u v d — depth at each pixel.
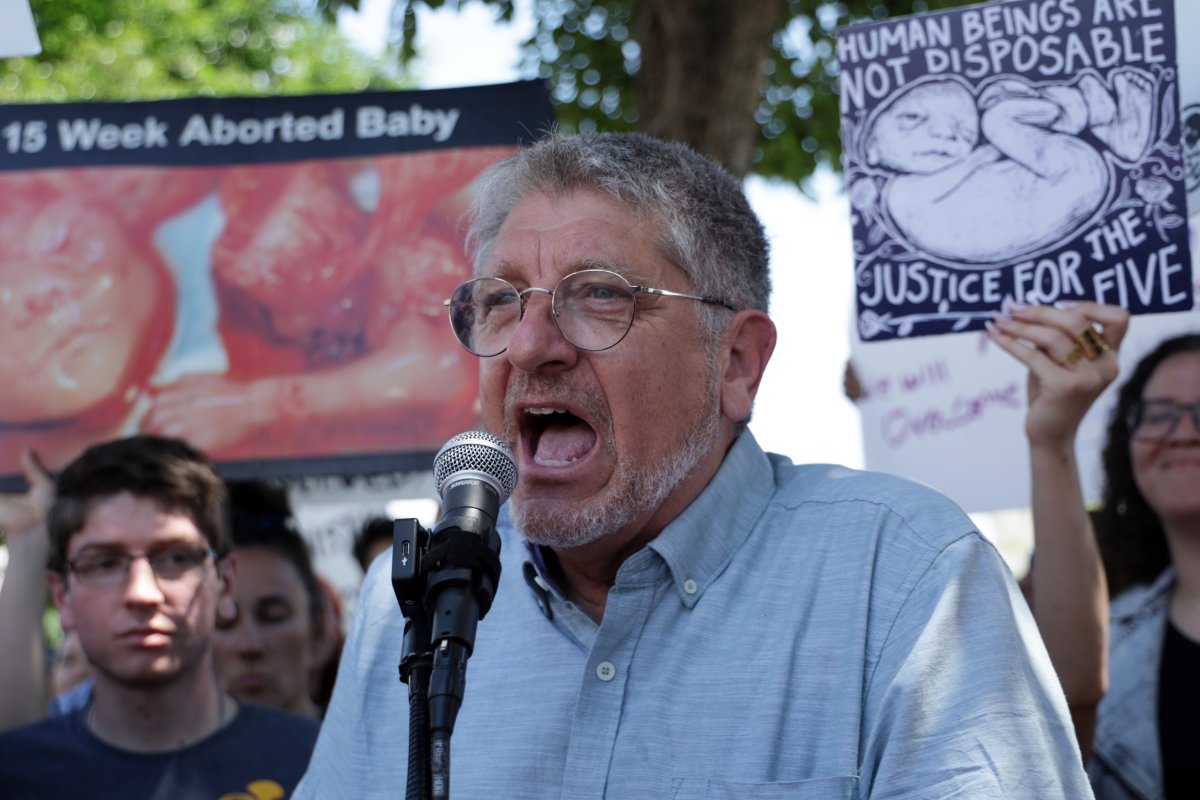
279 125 3.84
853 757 1.88
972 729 1.81
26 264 3.80
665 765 1.97
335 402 3.74
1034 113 3.02
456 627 1.68
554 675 2.12
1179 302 2.92
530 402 2.13
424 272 3.75
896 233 3.07
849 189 3.11
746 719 1.96
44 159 3.84
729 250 2.28
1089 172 2.98
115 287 3.79
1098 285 2.96
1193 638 3.15
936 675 1.87
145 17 12.71
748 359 2.32
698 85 5.23
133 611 3.15
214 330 3.78
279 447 3.74
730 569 2.12
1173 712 3.12
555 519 2.10
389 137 3.80
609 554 2.17
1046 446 2.86
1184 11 3.00
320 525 5.05
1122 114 2.98
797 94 7.39
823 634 1.98
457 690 1.64
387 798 2.18
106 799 3.13
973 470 3.50
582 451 2.15
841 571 2.03
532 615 2.20
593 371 2.12
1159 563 3.24
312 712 4.35
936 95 3.08
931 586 1.94
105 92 11.88
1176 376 3.25
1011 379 3.49
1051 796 1.77
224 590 3.42
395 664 2.28
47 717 3.47
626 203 2.19
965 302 3.01
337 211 3.79
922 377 3.57
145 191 3.82
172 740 3.22
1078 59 3.01
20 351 3.78
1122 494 3.29
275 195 3.81
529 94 3.78
